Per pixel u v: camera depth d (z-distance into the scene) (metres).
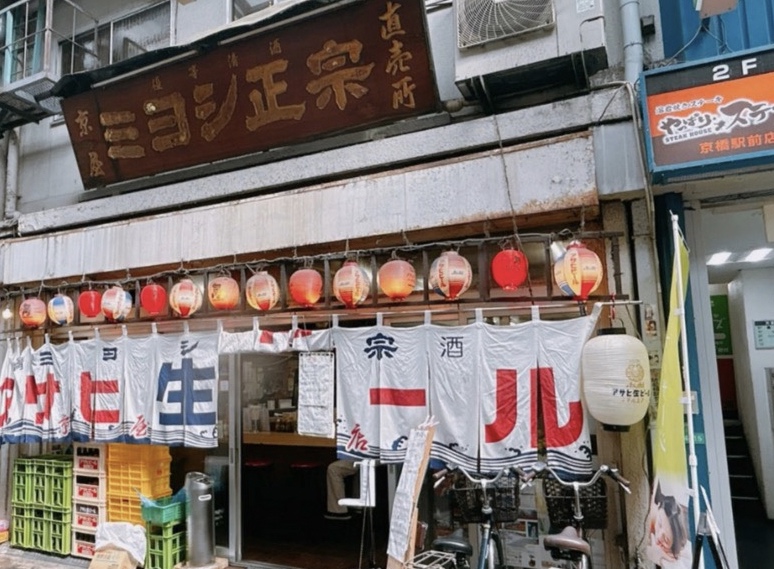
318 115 5.88
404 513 4.25
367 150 5.61
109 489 6.42
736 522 6.98
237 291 5.46
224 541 6.15
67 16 8.68
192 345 5.70
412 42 5.21
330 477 6.75
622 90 4.58
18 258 7.44
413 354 4.79
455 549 4.24
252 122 6.21
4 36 8.41
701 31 4.79
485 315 5.00
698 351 4.63
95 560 6.05
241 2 7.26
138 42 8.09
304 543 6.54
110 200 7.06
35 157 8.44
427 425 4.44
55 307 6.34
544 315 5.05
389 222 5.26
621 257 4.66
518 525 4.90
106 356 6.19
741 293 7.81
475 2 4.88
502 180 4.85
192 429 5.58
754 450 7.79
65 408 6.43
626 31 4.84
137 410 5.97
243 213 5.97
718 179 4.30
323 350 5.16
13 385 6.82
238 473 6.20
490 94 5.15
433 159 5.42
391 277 4.68
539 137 4.95
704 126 3.98
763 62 3.89
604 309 4.60
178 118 6.57
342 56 5.54
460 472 4.50
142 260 6.50
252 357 7.11
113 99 6.80
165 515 5.89
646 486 4.34
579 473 4.18
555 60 4.65
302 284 4.99
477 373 4.53
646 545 4.23
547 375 4.34
